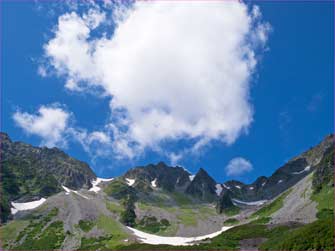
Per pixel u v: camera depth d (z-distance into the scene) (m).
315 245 136.12
